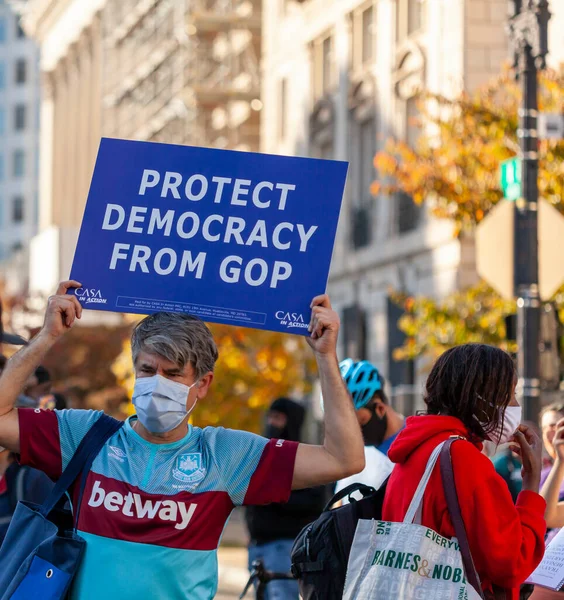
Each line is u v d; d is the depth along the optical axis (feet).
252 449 15.69
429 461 16.99
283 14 135.13
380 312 110.22
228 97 161.58
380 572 16.66
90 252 16.72
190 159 16.89
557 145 62.64
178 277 16.66
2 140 360.69
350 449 15.58
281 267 16.62
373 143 112.68
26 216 356.18
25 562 15.14
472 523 16.63
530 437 18.28
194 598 15.14
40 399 27.50
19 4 356.38
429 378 17.88
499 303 63.77
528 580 19.60
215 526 15.38
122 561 14.97
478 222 67.82
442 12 97.19
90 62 265.34
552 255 45.70
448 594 16.39
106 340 156.35
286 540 30.40
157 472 15.37
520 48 47.03
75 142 274.36
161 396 15.12
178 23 188.96
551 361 45.42
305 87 127.95
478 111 69.67
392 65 107.45
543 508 17.69
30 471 21.63
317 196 16.75
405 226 104.58
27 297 167.53
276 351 95.71
